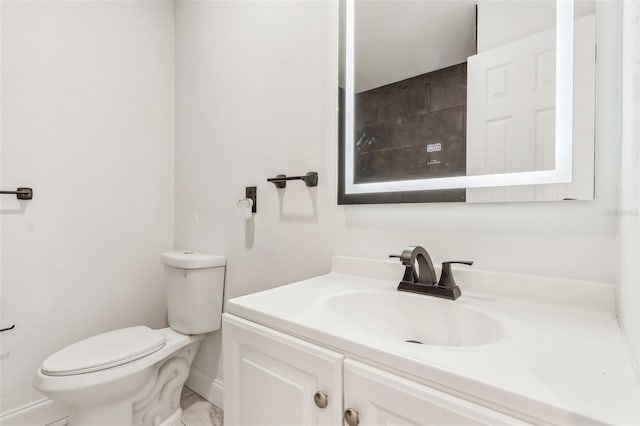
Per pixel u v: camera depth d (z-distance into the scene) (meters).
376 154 1.06
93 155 1.60
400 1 1.03
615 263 0.68
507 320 0.65
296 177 1.22
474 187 0.87
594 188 0.71
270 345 0.67
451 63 0.92
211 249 1.64
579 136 0.72
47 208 1.45
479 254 0.86
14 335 1.36
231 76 1.56
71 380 1.04
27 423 1.36
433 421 0.44
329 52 1.19
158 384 1.35
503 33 0.84
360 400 0.53
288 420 0.63
